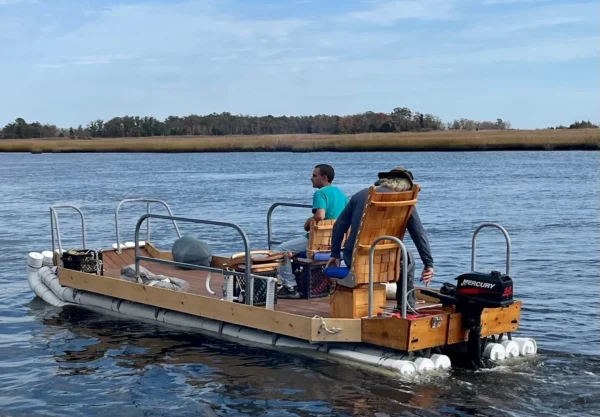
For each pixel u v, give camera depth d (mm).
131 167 70688
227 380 7770
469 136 107750
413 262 8156
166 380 7855
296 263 9539
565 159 70000
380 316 7855
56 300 11547
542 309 10781
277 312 8383
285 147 117875
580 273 13711
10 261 16078
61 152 146250
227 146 122312
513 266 14516
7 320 10555
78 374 8141
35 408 7168
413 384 7477
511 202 28469
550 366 8000
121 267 11617
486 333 8039
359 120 134250
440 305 8258
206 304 9227
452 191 34094
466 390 7309
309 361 8211
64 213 26875
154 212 26812
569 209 25734
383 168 58094
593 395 7164
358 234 7820
